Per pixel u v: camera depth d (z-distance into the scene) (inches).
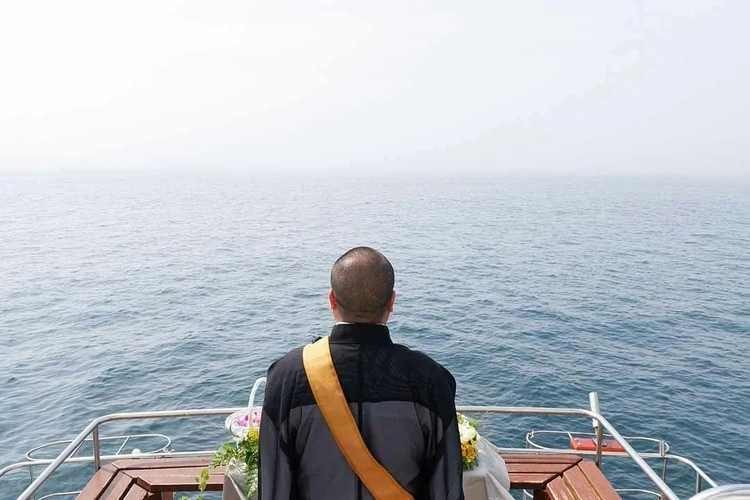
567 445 760.3
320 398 79.3
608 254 2780.5
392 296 86.4
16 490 641.0
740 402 944.9
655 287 1966.0
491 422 812.6
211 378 1048.2
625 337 1344.7
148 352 1222.9
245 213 5315.0
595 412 192.9
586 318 1513.3
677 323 1489.9
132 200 7559.1
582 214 5378.9
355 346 82.4
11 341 1350.9
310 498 80.0
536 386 1004.6
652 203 7490.2
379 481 78.0
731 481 693.3
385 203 6884.8
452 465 80.7
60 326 1475.1
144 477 181.9
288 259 2581.2
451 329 1370.6
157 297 1804.9
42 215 5216.5
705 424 855.1
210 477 181.3
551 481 181.0
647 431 831.1
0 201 7357.3
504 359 1144.2
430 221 4483.3
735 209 6545.3
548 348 1231.5
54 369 1130.7
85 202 7116.1
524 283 1993.1
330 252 2805.1
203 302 1717.5
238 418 169.5
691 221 4817.9
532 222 4458.7
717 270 2348.7
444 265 2372.0
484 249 2896.2
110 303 1732.3
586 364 1129.4
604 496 167.5
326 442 78.7
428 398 80.4
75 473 666.2
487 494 144.6
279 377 83.0
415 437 79.6
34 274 2260.1
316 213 5295.3
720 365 1146.0
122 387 1012.5
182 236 3503.9
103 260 2596.0
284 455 80.4
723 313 1612.9
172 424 811.4
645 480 666.2
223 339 1316.4
